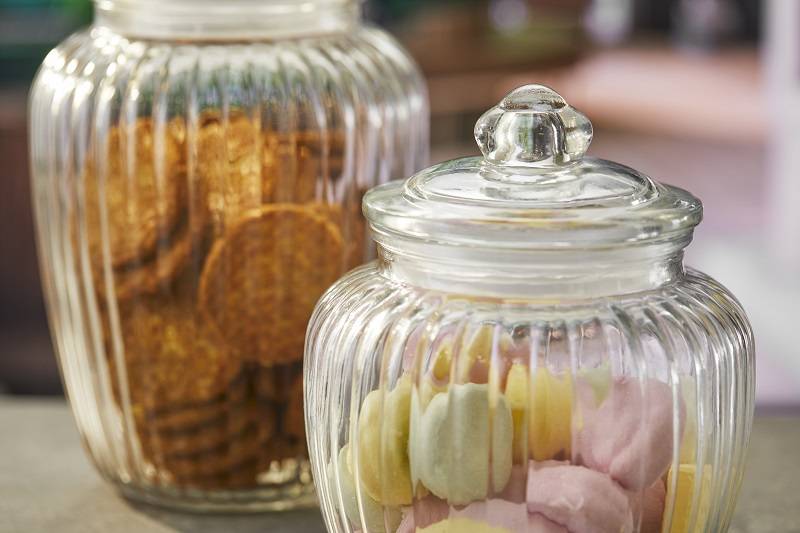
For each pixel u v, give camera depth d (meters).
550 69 2.02
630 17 4.08
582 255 0.57
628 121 3.39
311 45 0.73
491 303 0.58
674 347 0.58
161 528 0.72
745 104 3.26
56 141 0.72
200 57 0.71
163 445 0.72
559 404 0.57
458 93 2.19
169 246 0.69
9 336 1.46
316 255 0.70
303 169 0.70
